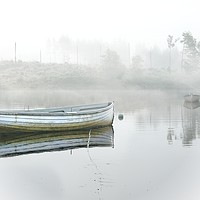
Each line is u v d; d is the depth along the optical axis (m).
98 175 14.23
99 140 22.88
